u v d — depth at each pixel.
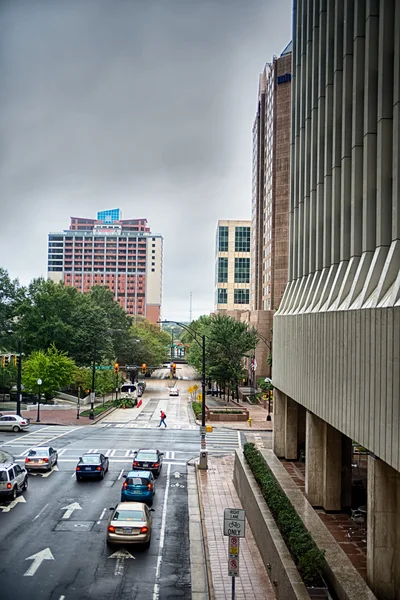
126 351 106.06
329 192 20.56
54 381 61.03
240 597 14.59
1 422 45.44
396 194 13.56
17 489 24.50
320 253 21.77
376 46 15.56
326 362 17.36
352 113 17.86
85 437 42.41
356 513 18.69
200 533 19.95
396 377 11.17
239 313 111.75
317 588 12.36
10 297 76.81
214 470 30.92
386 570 12.80
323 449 20.19
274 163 88.62
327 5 21.20
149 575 16.05
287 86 88.38
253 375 78.38
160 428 48.47
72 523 20.55
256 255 103.94
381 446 12.03
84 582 15.39
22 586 14.97
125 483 23.48
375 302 13.13
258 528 18.42
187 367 173.25
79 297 88.56
